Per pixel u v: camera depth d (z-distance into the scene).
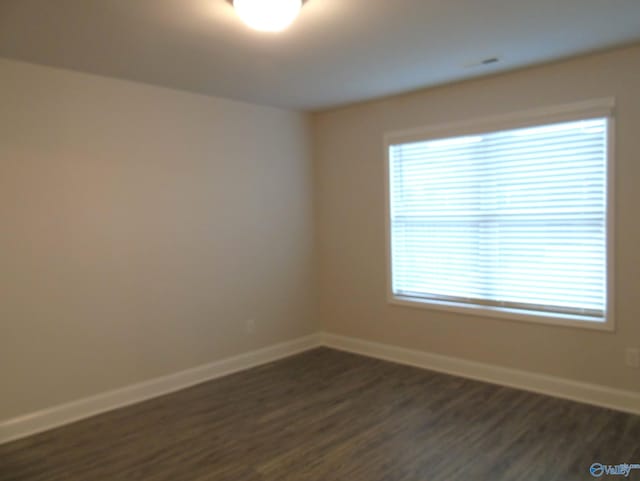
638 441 2.76
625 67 3.05
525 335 3.60
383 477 2.47
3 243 2.97
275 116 4.54
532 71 3.41
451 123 3.86
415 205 4.21
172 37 2.64
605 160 3.16
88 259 3.33
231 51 2.89
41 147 3.11
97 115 3.36
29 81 3.05
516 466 2.54
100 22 2.42
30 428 3.07
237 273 4.25
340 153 4.70
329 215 4.86
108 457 2.75
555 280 3.44
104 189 3.40
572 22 2.57
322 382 3.90
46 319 3.15
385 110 4.30
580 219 3.30
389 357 4.46
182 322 3.87
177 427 3.12
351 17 2.42
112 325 3.46
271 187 4.52
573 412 3.17
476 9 2.37
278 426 3.10
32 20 2.38
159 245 3.71
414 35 2.69
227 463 2.65
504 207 3.66
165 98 3.72
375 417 3.19
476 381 3.82
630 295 3.13
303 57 3.02
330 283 4.92
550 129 3.39
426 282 4.19
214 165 4.05
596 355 3.28
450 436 2.89
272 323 4.55
